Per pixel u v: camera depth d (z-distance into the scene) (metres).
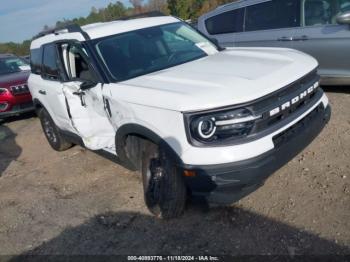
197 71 3.59
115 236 3.49
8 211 4.38
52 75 5.07
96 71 3.94
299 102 3.24
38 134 7.47
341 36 5.43
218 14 7.19
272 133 2.94
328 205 3.30
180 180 3.24
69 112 4.40
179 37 4.60
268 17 6.35
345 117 4.99
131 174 4.63
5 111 8.47
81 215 3.96
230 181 2.88
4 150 6.85
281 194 3.58
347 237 2.90
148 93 3.26
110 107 3.71
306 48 5.87
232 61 3.81
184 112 2.90
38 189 4.82
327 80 5.81
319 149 4.27
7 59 10.04
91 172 4.98
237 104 2.83
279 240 3.02
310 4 5.80
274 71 3.25
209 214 3.50
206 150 2.88
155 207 3.56
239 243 3.08
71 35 4.40
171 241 3.26
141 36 4.36
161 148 3.21
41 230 3.84
